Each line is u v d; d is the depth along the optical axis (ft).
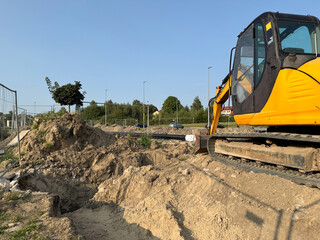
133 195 22.48
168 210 16.35
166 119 168.76
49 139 35.99
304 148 14.30
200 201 17.08
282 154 15.21
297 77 13.91
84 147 38.14
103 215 21.44
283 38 15.80
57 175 30.19
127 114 222.69
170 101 262.67
